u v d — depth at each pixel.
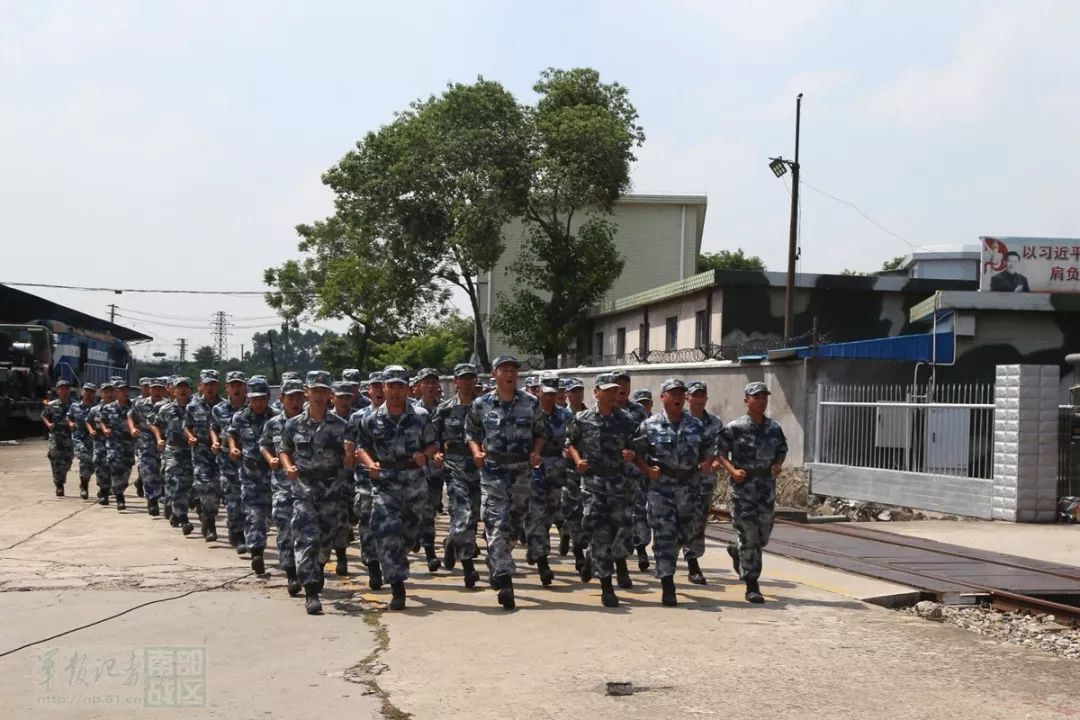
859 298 29.53
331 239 61.84
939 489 17.50
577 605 9.42
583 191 39.66
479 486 10.48
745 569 9.73
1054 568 11.92
